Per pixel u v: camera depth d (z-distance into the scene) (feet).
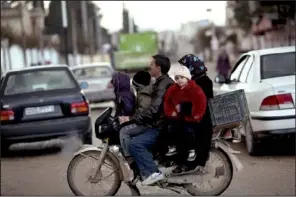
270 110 37.27
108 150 27.25
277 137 38.47
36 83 46.24
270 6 115.85
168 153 26.30
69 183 27.86
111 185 27.58
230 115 26.53
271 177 33.24
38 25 217.56
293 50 41.91
